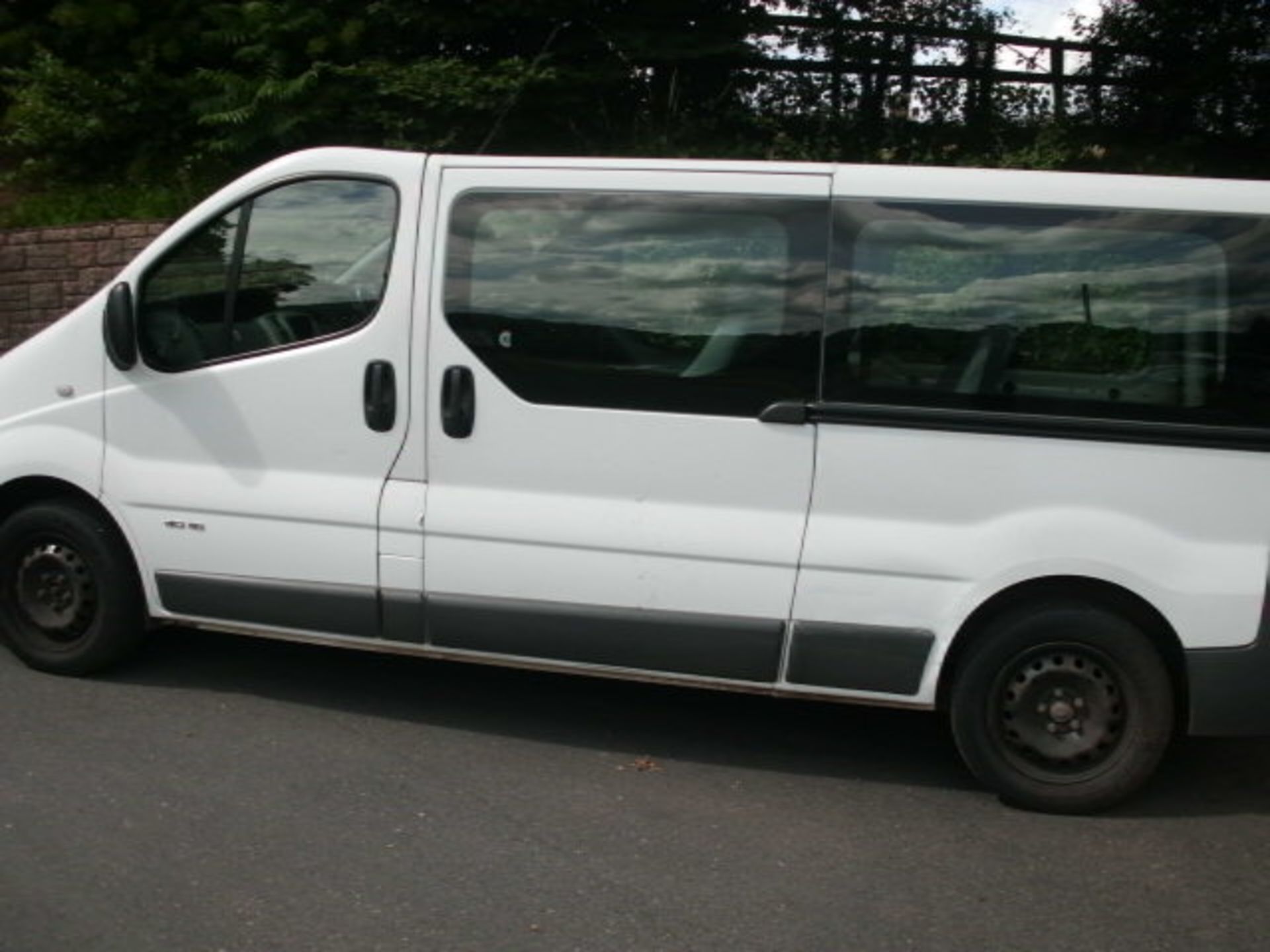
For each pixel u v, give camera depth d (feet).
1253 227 13.47
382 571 15.35
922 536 13.97
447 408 15.02
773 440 14.23
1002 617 14.03
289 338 15.75
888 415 13.97
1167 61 42.91
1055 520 13.66
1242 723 13.61
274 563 15.78
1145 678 13.73
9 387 16.87
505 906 11.59
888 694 14.29
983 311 13.88
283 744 15.12
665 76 37.45
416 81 33.58
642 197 14.60
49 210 36.09
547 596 14.88
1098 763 14.01
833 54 41.32
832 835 13.41
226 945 10.79
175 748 14.85
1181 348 13.53
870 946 11.18
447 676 17.69
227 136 34.96
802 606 14.26
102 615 16.70
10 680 16.85
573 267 14.75
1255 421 13.41
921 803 14.37
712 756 15.43
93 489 16.43
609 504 14.65
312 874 12.03
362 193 15.48
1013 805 14.26
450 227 15.08
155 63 38.01
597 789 14.28
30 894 11.49
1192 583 13.43
